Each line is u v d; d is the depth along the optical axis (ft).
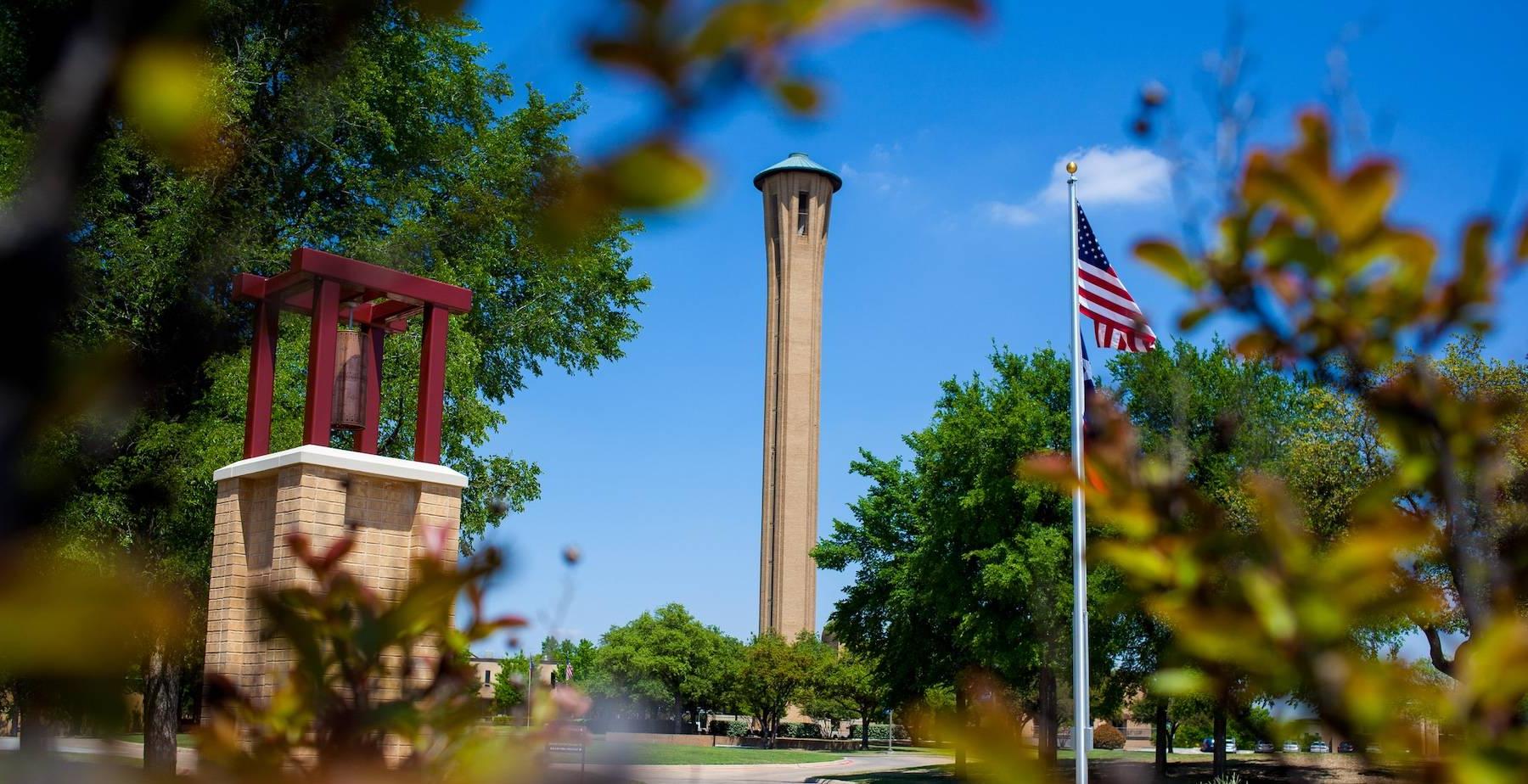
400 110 72.79
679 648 277.03
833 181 343.46
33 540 2.14
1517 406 3.57
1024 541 97.25
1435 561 3.52
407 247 40.73
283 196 66.03
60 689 2.22
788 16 1.96
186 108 2.22
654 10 1.97
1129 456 3.93
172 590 2.44
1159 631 82.58
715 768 142.10
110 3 2.17
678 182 2.02
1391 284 3.34
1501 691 3.15
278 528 36.68
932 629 119.75
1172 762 103.50
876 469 132.57
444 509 39.09
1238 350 3.62
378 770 3.79
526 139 74.64
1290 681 3.39
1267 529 3.66
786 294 332.80
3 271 2.10
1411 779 3.18
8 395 2.09
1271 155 3.22
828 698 271.28
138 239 49.08
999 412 106.42
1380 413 3.60
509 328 81.30
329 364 38.70
